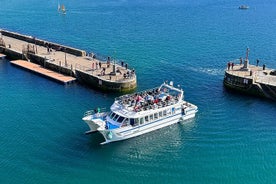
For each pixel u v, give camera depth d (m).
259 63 114.38
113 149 70.56
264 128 76.94
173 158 67.88
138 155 68.94
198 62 114.50
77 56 116.12
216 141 72.62
